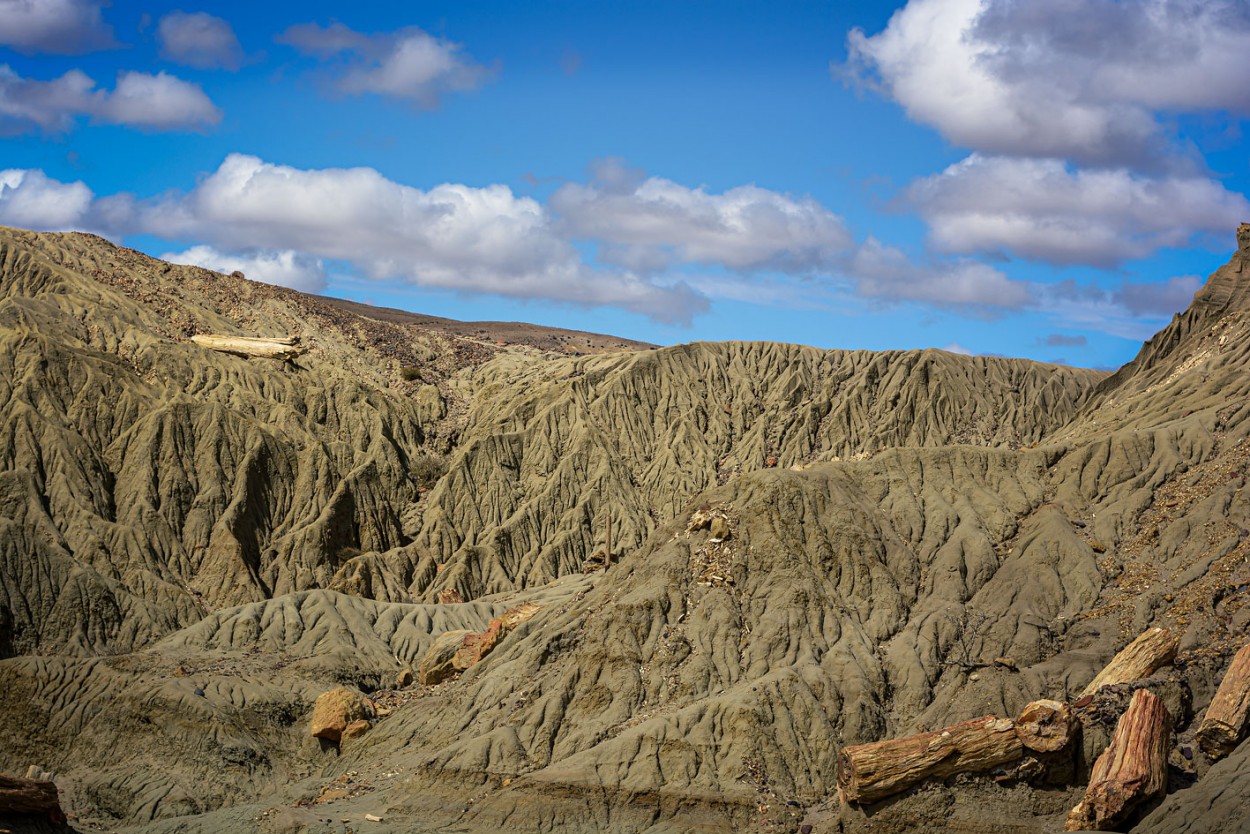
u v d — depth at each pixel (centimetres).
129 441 13038
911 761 6297
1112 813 5806
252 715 8906
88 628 10419
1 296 14638
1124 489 8594
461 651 9094
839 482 8669
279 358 15412
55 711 9050
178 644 10119
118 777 8388
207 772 8394
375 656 10356
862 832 6303
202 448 13238
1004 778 6294
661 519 14638
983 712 7038
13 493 11588
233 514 12731
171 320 15675
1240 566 7369
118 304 15200
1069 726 6241
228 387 14450
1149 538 8088
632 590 8169
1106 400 11300
